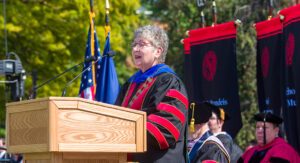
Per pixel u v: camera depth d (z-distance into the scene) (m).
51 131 5.83
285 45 13.36
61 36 30.42
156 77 8.03
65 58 31.02
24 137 6.33
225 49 16.38
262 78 15.62
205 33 16.91
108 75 14.32
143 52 8.26
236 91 16.17
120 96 8.76
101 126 6.23
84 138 6.07
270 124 13.66
